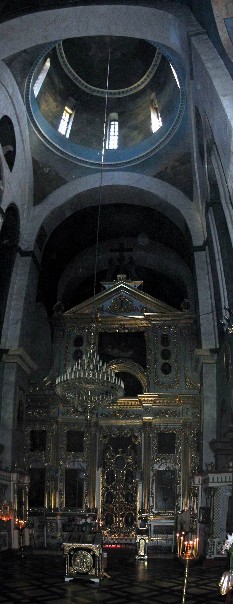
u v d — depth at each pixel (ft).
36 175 62.28
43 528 64.13
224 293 53.47
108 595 30.81
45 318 75.92
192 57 38.73
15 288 63.46
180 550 55.21
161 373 70.49
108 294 74.18
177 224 68.23
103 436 69.15
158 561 54.24
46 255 71.67
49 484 65.98
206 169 48.96
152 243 79.92
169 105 58.49
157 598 30.04
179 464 66.54
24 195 61.36
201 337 61.52
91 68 62.23
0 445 57.57
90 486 66.23
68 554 36.94
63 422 68.64
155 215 71.31
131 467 67.92
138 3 40.22
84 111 65.31
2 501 55.52
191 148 57.41
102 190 66.44
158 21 40.83
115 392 45.03
